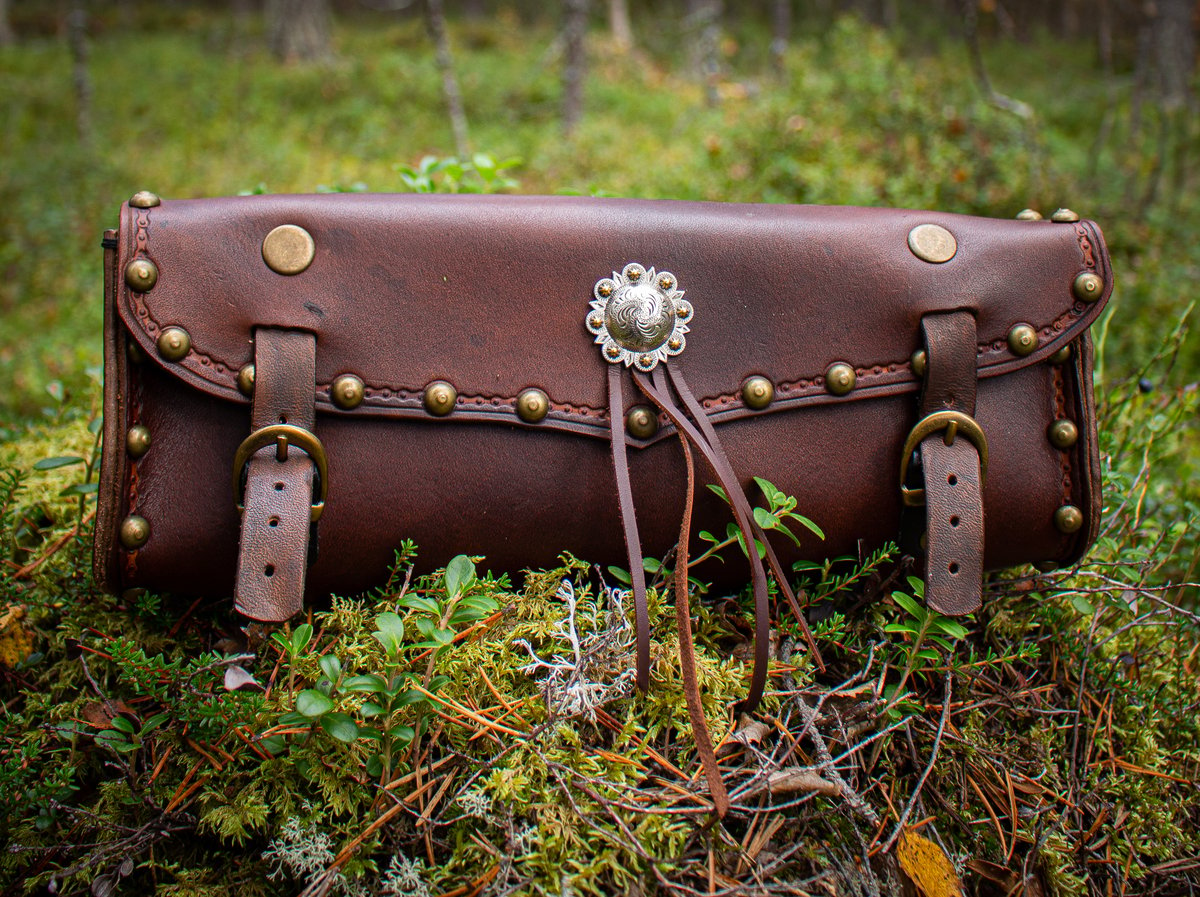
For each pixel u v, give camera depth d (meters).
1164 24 2.31
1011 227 0.38
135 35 4.04
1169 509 0.49
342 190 0.53
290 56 3.20
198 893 0.33
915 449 0.37
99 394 0.54
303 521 0.34
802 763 0.35
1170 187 1.60
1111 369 0.82
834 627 0.37
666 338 0.36
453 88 1.66
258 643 0.36
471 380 0.36
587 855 0.33
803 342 0.37
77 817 0.34
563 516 0.37
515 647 0.36
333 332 0.35
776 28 2.91
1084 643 0.41
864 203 0.96
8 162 1.95
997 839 0.36
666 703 0.35
